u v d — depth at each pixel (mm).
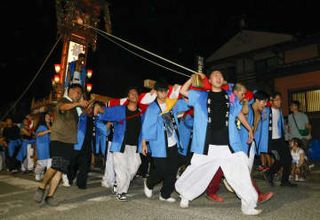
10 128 12016
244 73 22125
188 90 4898
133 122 6043
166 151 5453
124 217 4535
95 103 6965
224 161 4559
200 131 4691
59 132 5379
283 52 19891
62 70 13547
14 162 11852
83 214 4777
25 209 5227
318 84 17734
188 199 4941
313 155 13852
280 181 7602
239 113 4703
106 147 7281
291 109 9266
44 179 5367
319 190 6363
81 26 13742
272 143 6828
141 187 7242
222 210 4797
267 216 4402
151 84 6305
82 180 6992
